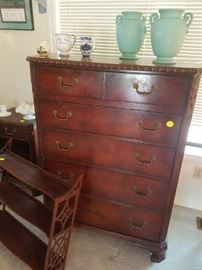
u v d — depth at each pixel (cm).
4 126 197
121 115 131
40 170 146
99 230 165
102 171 149
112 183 149
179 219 194
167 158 132
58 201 122
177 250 166
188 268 153
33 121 193
